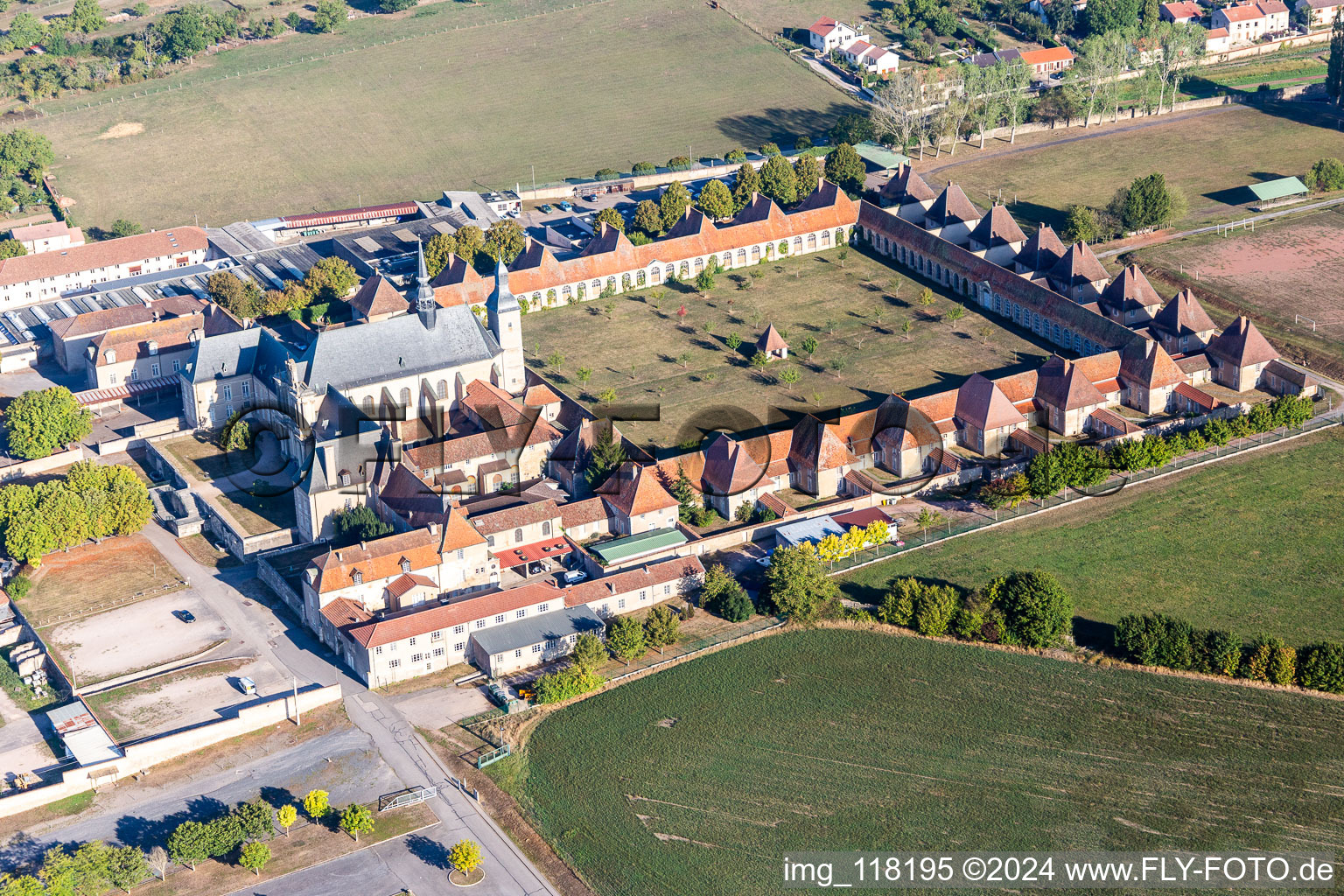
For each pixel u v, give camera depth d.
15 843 197.88
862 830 196.38
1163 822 196.38
